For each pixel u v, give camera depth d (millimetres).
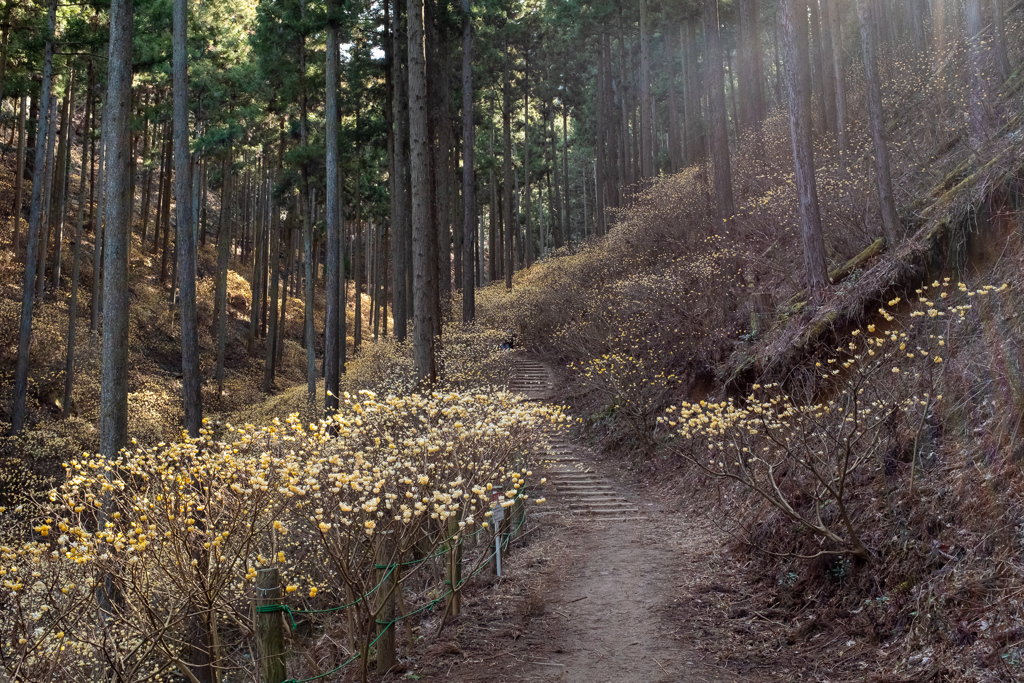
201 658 5086
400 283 21406
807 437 5938
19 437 16016
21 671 3730
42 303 22312
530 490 10516
